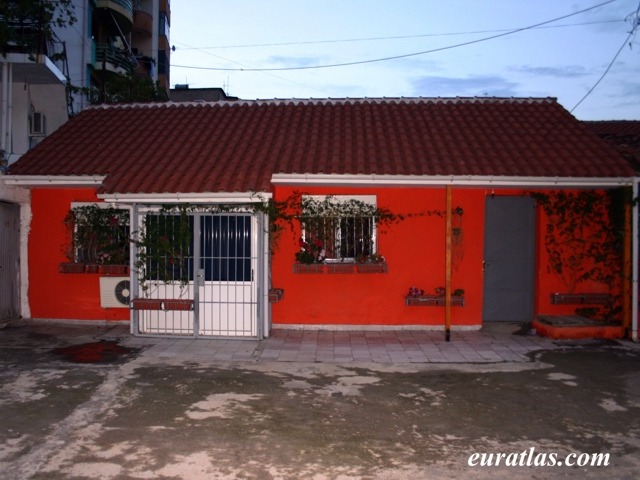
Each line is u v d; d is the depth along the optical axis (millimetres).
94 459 4793
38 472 4551
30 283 10531
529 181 9148
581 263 9914
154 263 9500
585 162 9570
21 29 11945
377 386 6875
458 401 6359
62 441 5156
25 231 10492
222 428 5496
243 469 4645
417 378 7223
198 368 7613
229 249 9336
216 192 8906
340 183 9375
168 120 12234
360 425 5621
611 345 8961
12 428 5449
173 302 9273
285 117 12008
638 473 4664
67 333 9758
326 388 6781
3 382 6895
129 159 10328
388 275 9938
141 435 5309
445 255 9859
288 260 10000
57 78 11930
